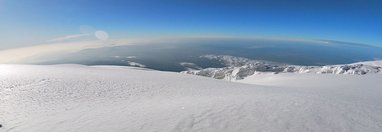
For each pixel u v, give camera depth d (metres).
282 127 10.14
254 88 28.73
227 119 11.09
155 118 11.52
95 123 11.21
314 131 9.91
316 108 13.95
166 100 18.39
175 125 10.34
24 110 15.08
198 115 11.78
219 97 18.69
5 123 11.98
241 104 14.46
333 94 23.59
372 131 10.52
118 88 25.08
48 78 28.89
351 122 11.55
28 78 28.00
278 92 23.55
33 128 11.02
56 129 10.64
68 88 23.58
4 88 21.86
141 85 28.16
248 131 9.60
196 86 29.81
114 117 12.19
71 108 15.82
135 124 10.69
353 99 19.98
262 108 13.34
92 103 17.69
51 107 16.11
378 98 22.42
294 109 13.34
